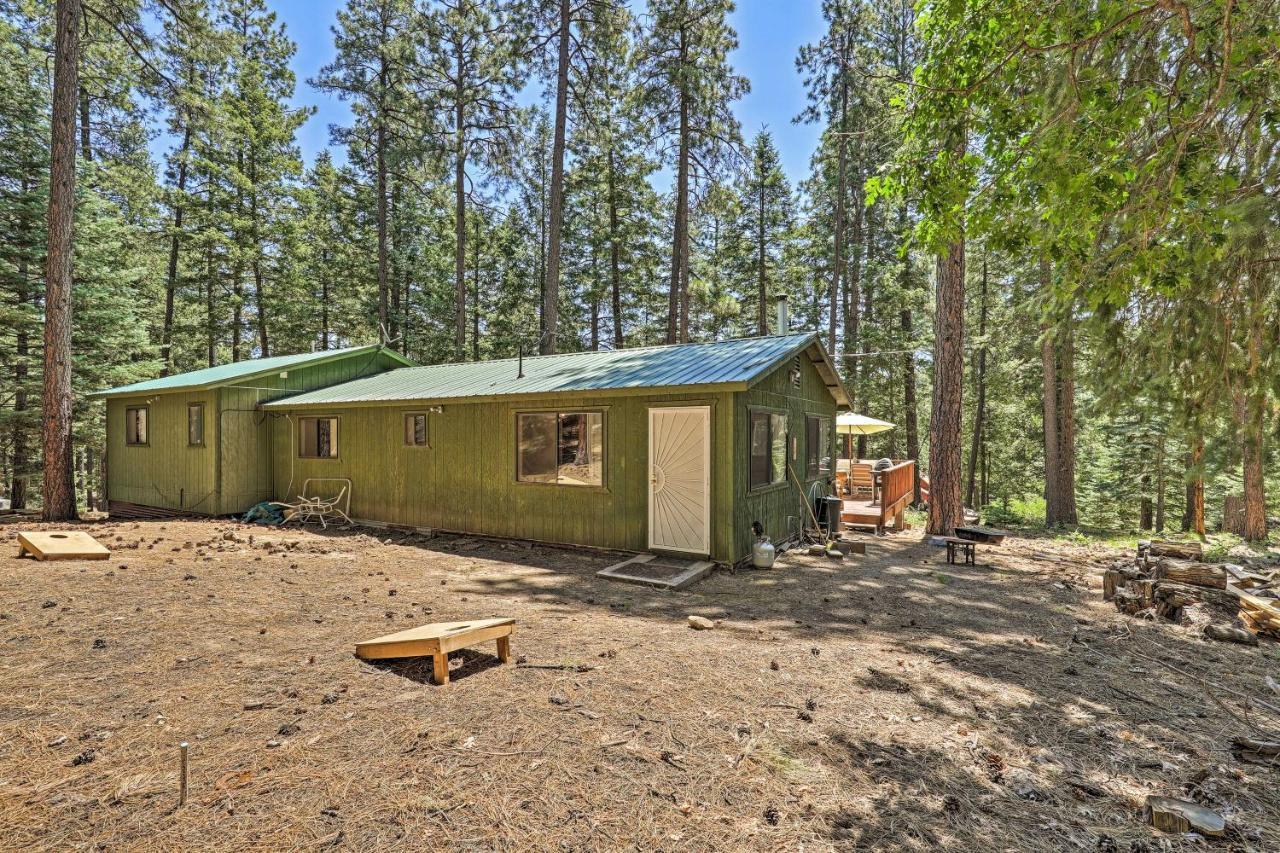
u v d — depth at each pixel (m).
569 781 2.65
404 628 4.88
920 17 4.55
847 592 6.60
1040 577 7.48
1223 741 3.18
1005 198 4.20
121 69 13.67
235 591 5.97
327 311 25.44
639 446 8.12
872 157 18.50
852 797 2.59
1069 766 2.90
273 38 22.44
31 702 3.34
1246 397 5.27
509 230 27.56
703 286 18.69
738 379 7.20
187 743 2.66
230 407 11.67
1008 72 4.08
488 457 9.41
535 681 3.79
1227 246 4.75
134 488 13.38
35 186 14.43
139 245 19.12
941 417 10.70
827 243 22.30
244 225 21.33
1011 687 3.87
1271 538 12.77
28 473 14.91
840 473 15.56
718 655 4.37
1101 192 3.64
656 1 16.66
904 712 3.46
